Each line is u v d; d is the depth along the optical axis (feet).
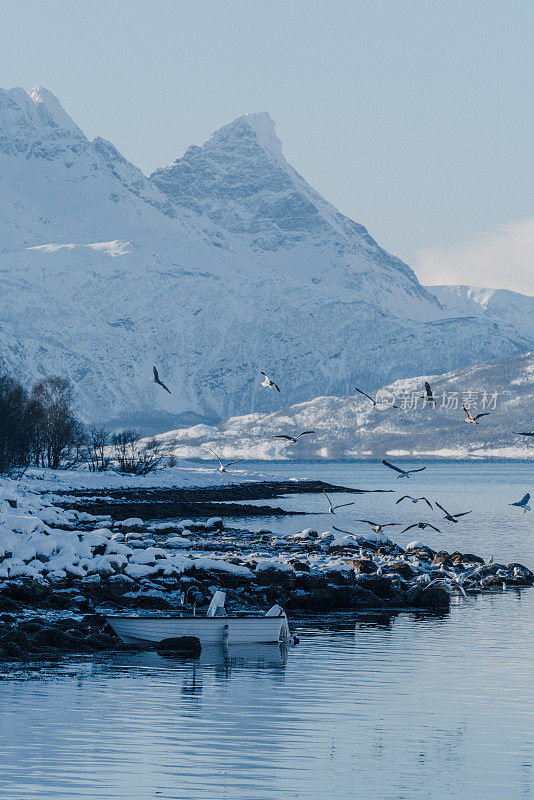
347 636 350.43
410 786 188.55
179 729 224.74
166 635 327.06
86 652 314.96
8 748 208.54
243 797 181.06
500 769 199.11
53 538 457.68
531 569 550.77
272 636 330.13
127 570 426.92
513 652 319.06
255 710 242.58
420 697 257.75
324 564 483.10
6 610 356.38
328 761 202.90
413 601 421.18
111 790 183.52
